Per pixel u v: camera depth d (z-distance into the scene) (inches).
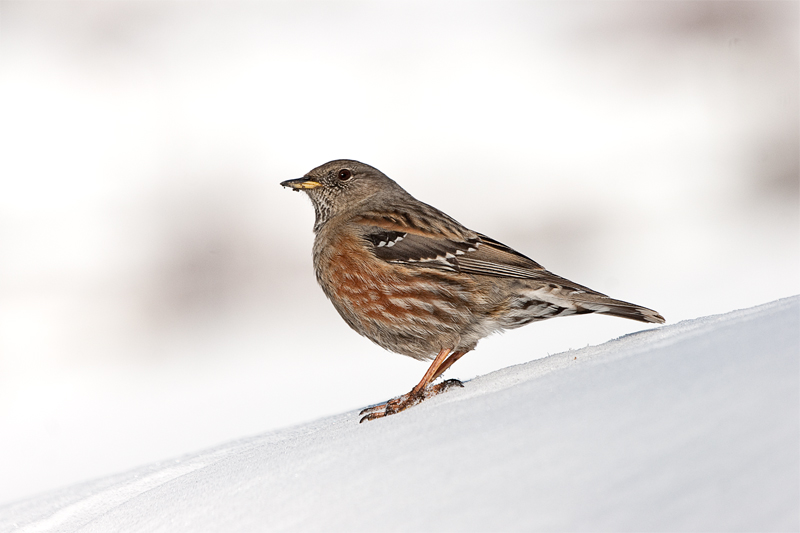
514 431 109.9
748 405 98.7
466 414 126.3
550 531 87.0
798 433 91.7
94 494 193.6
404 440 121.4
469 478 100.7
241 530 108.7
